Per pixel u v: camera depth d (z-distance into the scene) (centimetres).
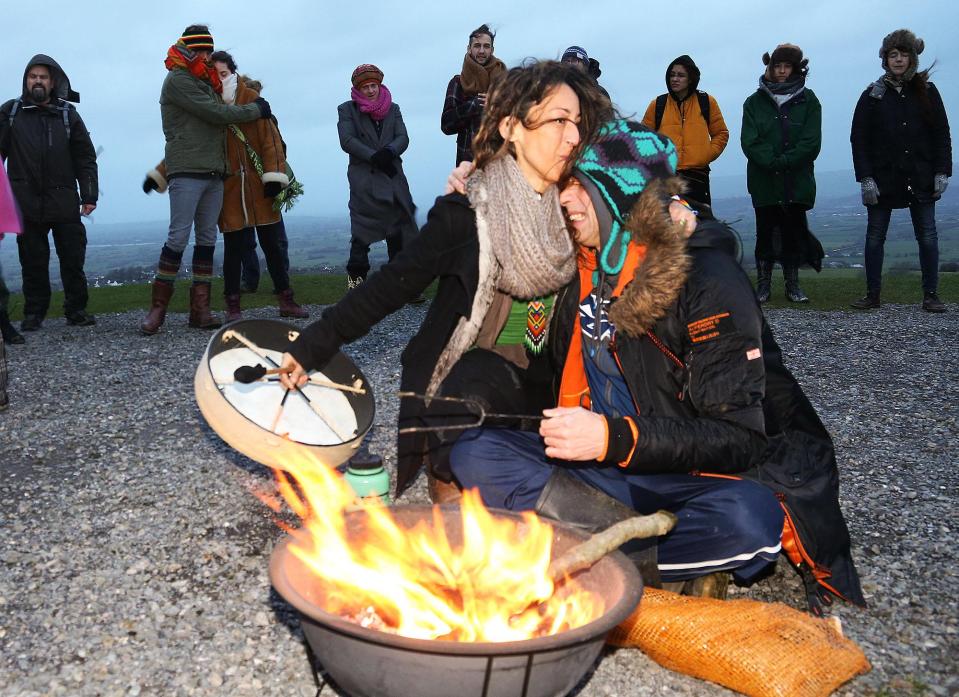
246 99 774
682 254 245
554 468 271
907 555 326
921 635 269
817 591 280
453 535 247
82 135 812
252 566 314
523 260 262
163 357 691
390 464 422
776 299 972
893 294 1013
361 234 824
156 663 252
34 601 289
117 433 484
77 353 711
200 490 390
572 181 266
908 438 477
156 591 296
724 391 247
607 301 266
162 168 772
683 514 261
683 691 238
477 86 802
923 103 852
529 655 180
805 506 271
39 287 827
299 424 344
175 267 789
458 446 283
